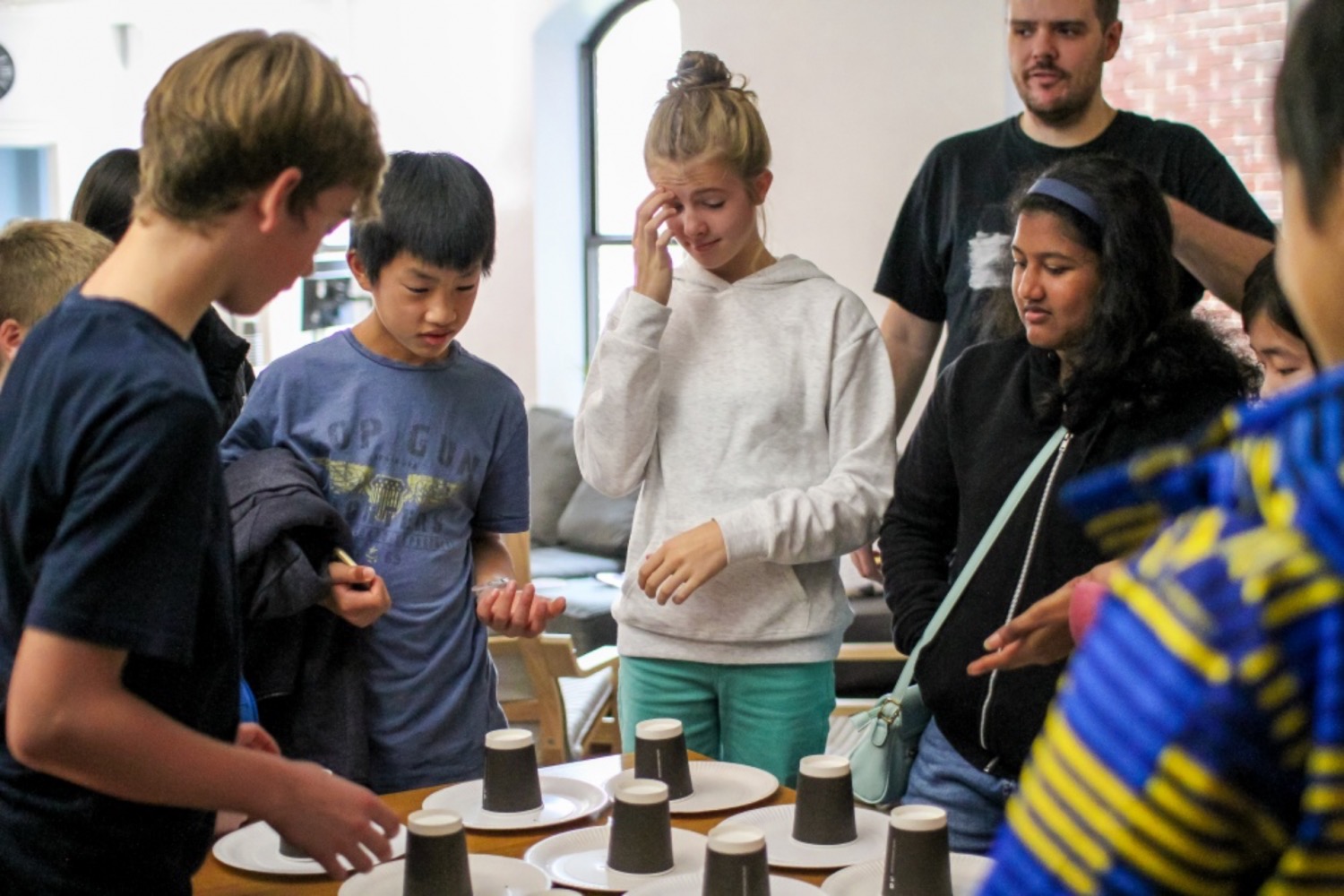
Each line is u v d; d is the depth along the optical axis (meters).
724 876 1.38
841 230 5.64
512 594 1.99
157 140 1.18
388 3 7.26
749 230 2.24
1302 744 0.56
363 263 2.00
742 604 2.20
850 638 4.68
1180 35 5.01
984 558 1.96
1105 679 0.60
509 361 7.08
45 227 1.99
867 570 3.14
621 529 6.14
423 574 2.03
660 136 2.18
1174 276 1.87
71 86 8.26
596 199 7.19
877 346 2.26
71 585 1.10
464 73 7.06
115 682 1.13
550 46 6.93
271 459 1.95
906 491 2.17
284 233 1.22
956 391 2.08
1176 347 1.84
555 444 6.59
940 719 1.96
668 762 1.76
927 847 1.41
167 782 1.15
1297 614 0.55
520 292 7.00
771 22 5.68
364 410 2.04
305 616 1.93
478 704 2.07
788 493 2.14
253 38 1.23
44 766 1.13
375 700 1.99
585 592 5.66
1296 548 0.57
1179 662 0.57
